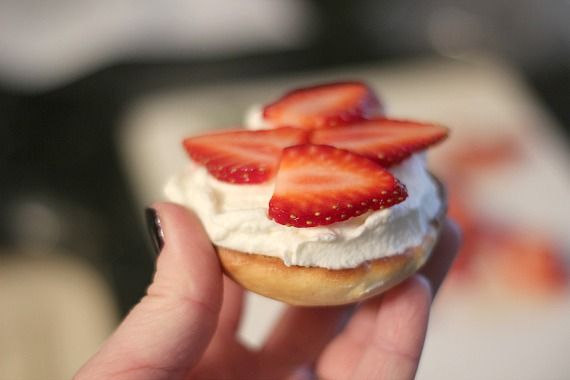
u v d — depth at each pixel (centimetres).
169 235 23
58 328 35
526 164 44
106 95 47
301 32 53
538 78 50
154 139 43
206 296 23
